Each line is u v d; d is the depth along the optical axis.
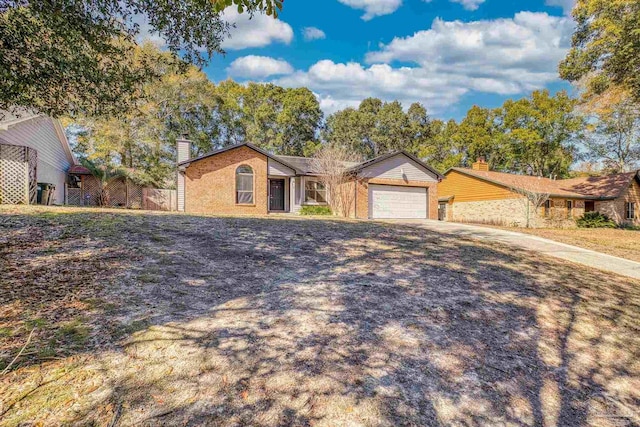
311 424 2.09
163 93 23.84
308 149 36.66
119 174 20.55
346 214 16.92
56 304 3.25
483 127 36.53
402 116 39.16
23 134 12.65
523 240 10.45
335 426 2.10
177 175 16.88
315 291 4.18
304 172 17.38
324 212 17.39
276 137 36.25
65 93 5.55
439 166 37.03
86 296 3.47
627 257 9.05
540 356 3.24
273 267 5.05
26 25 4.64
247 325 3.20
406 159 18.08
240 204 15.80
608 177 24.47
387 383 2.56
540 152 34.97
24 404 2.00
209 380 2.38
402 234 8.98
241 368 2.55
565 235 13.43
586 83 17.64
